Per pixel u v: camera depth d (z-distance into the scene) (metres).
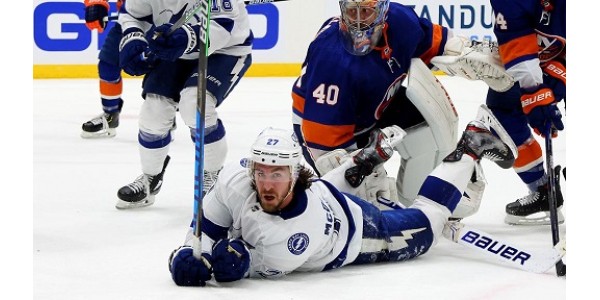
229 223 6.98
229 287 6.73
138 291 6.62
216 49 8.78
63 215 9.25
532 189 8.97
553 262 7.20
